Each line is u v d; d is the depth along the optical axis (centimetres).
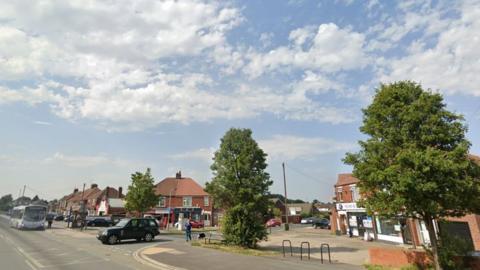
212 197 2516
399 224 3008
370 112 1501
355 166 1505
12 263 1503
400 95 1434
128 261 1658
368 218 3528
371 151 1470
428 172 1214
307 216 9200
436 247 1341
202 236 2981
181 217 5169
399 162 1273
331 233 4450
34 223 4209
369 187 1454
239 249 2189
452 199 1209
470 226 2203
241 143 2500
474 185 1234
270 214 2550
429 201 1230
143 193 4325
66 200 11588
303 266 1569
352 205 3819
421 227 2659
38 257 1711
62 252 1947
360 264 1711
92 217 5606
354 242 3150
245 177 2445
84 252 1973
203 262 1634
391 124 1427
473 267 1361
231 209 2383
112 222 5491
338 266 1595
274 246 2692
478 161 1347
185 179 6819
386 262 1622
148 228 2791
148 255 1845
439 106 1381
